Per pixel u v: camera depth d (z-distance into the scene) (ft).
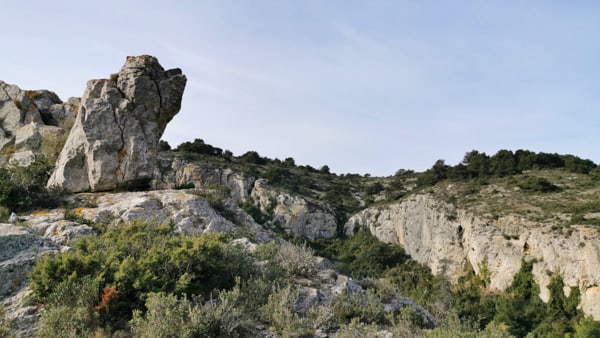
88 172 67.72
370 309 36.19
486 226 192.34
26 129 88.17
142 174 68.59
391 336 32.35
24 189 60.44
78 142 68.80
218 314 30.71
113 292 31.58
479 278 187.62
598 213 173.47
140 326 29.50
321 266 47.24
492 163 261.44
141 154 68.85
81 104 72.79
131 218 55.83
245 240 50.08
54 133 87.76
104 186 66.85
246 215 70.79
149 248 40.40
